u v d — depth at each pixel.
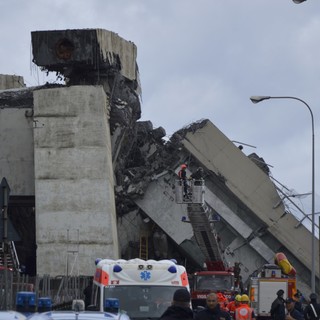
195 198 141.25
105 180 168.25
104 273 53.81
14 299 76.38
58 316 29.41
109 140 174.12
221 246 170.12
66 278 109.44
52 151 169.88
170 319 32.31
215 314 39.38
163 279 53.62
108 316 29.81
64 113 170.50
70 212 167.62
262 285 115.88
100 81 178.25
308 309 71.88
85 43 170.62
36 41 172.38
